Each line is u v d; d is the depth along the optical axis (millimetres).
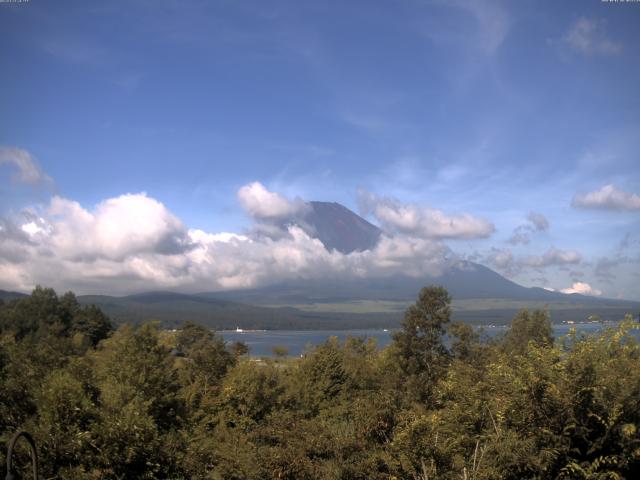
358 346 29828
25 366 11539
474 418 8383
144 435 9891
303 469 8820
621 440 6824
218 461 10617
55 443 9328
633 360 7488
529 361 7621
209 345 22094
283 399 18000
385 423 9125
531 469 7000
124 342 15562
